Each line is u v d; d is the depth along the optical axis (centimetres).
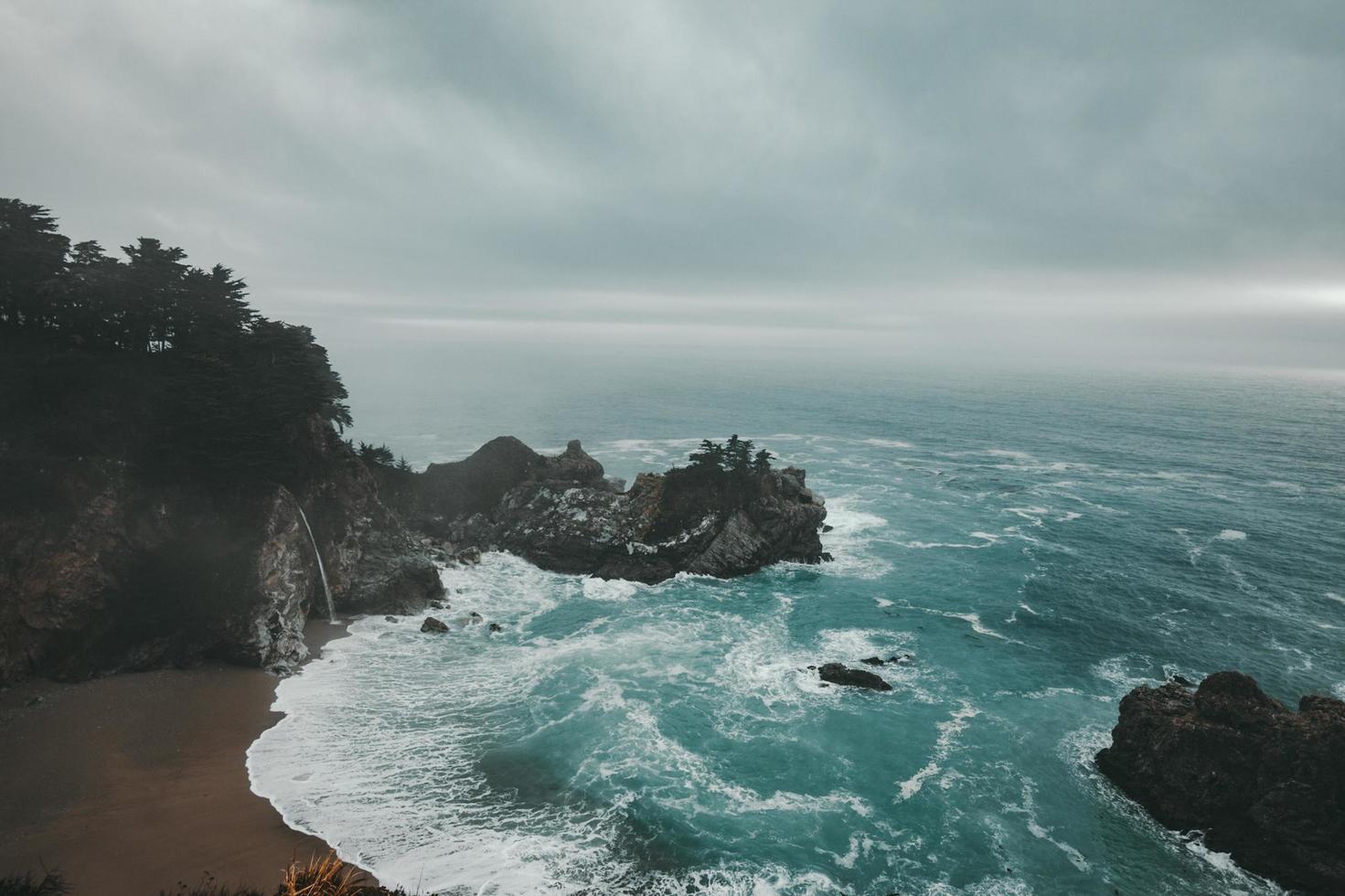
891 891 3653
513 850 3759
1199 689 4622
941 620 7325
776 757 4797
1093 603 7838
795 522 9106
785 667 6188
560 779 4434
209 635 5584
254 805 3966
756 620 7244
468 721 5084
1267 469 15675
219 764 4338
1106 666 6344
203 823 3772
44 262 6181
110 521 5556
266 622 5766
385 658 6075
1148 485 13950
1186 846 4100
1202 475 14938
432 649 6325
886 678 6019
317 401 7019
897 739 5081
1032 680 6047
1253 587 8356
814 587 8238
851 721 5297
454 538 9406
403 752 4644
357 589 7125
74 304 6481
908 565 9056
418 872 3534
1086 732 5241
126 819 3753
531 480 10044
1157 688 5397
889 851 3950
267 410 6394
